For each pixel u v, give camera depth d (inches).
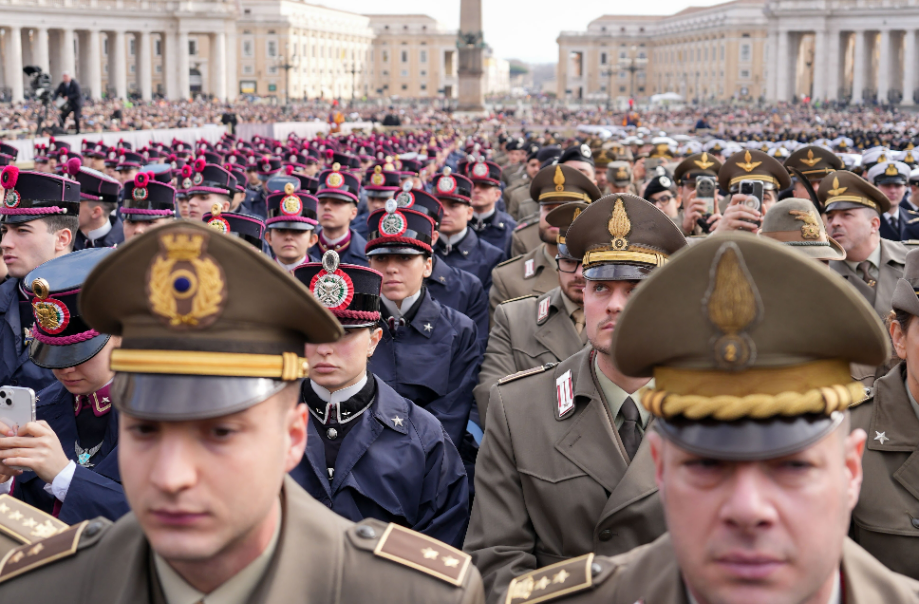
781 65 5246.1
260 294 89.3
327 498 186.4
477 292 345.7
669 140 857.5
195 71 5792.3
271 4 6314.0
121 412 87.7
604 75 7628.0
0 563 108.7
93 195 383.2
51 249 260.4
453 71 7642.7
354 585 102.2
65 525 127.4
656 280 81.7
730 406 80.7
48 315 175.2
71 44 4527.6
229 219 341.1
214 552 89.1
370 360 264.7
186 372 87.9
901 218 463.5
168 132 1544.0
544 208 334.0
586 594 107.8
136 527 103.1
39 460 159.0
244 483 89.1
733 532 81.1
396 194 340.5
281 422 93.0
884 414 154.3
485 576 163.3
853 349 81.6
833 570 85.6
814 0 5078.7
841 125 3041.3
